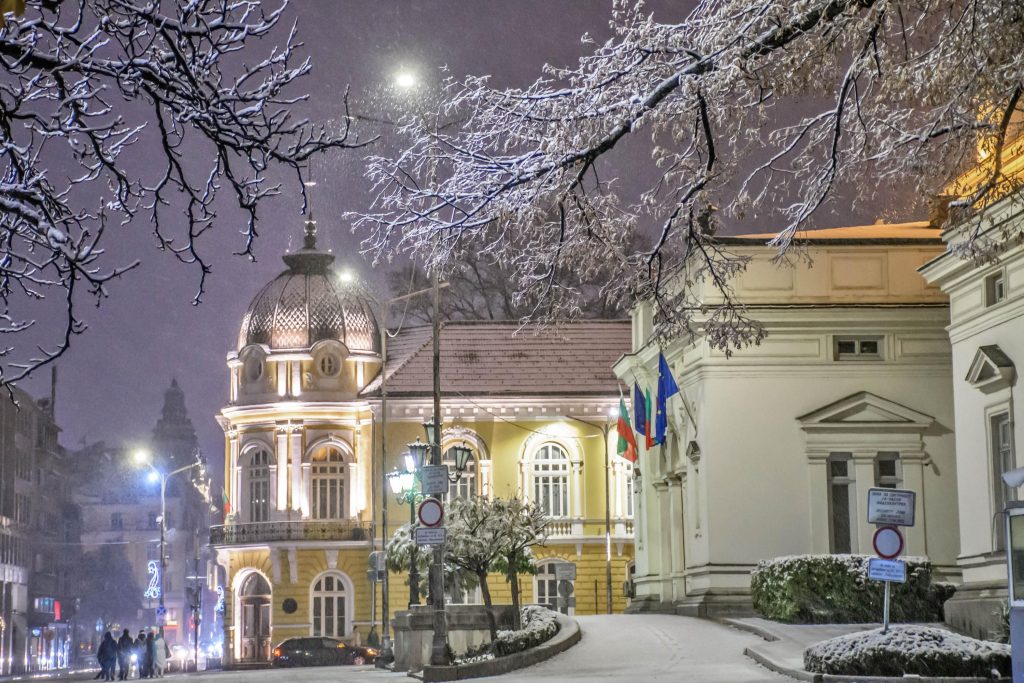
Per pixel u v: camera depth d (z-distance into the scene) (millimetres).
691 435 41969
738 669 27656
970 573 31828
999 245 20922
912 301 40594
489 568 41156
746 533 39906
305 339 72750
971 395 31953
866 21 16531
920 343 40750
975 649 23375
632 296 19188
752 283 40469
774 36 16312
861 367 40594
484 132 17328
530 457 70000
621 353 71812
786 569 35875
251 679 39125
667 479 45594
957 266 31984
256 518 72438
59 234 9391
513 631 35281
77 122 9586
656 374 47625
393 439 70625
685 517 43562
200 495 164125
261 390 72812
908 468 40312
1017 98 17547
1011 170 27750
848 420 40281
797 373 40469
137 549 147000
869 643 23922
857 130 18281
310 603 70500
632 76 17141
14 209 9414
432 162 17375
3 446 101062
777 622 36031
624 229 18297
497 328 72750
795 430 40281
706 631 36188
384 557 52250
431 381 70750
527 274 18656
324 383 72375
